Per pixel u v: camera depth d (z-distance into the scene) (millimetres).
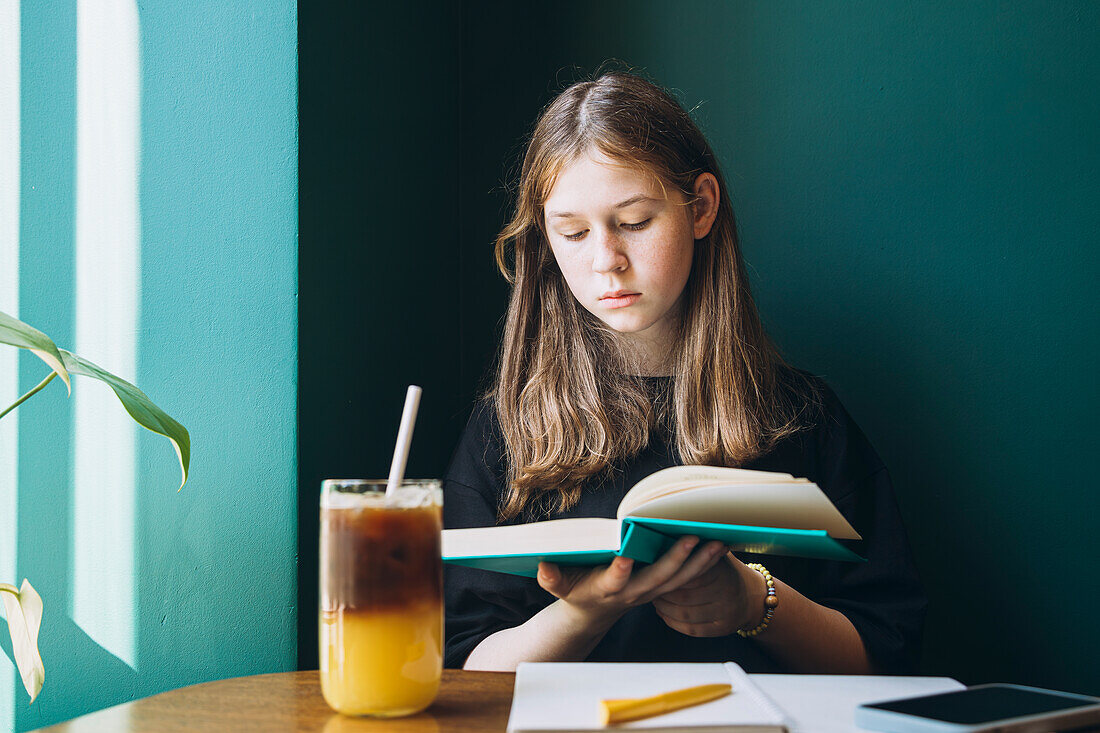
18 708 1225
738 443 1160
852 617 1062
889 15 1485
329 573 631
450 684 743
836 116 1508
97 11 1238
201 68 1193
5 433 1246
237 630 1149
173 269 1194
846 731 559
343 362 1252
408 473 1437
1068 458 1396
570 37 1646
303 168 1162
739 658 1149
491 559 747
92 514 1210
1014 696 618
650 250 1093
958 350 1448
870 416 1489
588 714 570
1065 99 1410
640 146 1074
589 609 831
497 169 1678
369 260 1334
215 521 1162
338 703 627
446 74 1644
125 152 1221
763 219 1544
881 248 1486
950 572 1442
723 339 1197
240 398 1160
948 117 1457
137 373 1202
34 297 1250
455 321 1665
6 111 1269
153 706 669
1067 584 1391
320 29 1208
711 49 1569
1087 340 1392
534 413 1218
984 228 1438
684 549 743
